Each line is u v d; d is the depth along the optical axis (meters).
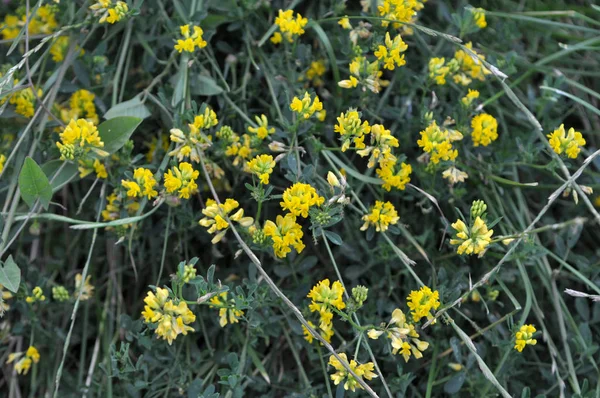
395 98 0.74
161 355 0.70
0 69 0.73
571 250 0.77
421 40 0.75
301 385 0.70
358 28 0.72
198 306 0.71
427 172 0.71
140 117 0.71
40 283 0.71
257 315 0.68
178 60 0.74
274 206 0.74
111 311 0.73
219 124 0.71
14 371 0.72
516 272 0.71
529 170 0.74
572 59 0.80
